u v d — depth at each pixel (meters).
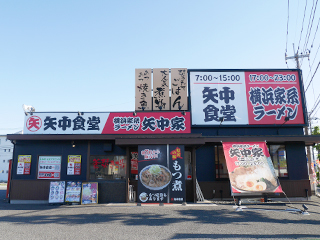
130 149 13.12
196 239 6.21
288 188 13.32
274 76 14.64
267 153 11.84
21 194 12.73
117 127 12.91
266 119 14.20
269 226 7.41
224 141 12.35
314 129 26.92
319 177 22.31
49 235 6.57
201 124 14.11
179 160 11.70
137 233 6.73
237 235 6.52
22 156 13.05
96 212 9.70
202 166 13.66
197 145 12.45
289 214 9.13
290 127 14.25
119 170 12.91
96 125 12.98
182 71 14.73
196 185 12.77
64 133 12.94
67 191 12.17
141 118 12.95
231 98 14.39
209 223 7.80
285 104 14.34
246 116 14.22
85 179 12.81
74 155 13.05
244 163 11.60
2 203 12.73
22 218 8.73
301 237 6.31
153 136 12.22
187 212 9.55
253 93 14.45
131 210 10.05
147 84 14.70
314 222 7.92
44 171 12.96
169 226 7.45
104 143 13.10
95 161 12.98
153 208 10.45
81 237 6.39
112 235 6.55
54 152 13.09
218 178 13.58
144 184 11.49
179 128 12.78
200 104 14.34
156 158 11.71
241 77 14.62
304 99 14.38
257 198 12.62
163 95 14.55
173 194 11.43
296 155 13.73
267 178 11.27
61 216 9.00
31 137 12.55
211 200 13.04
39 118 13.09
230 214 9.15
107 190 12.59
